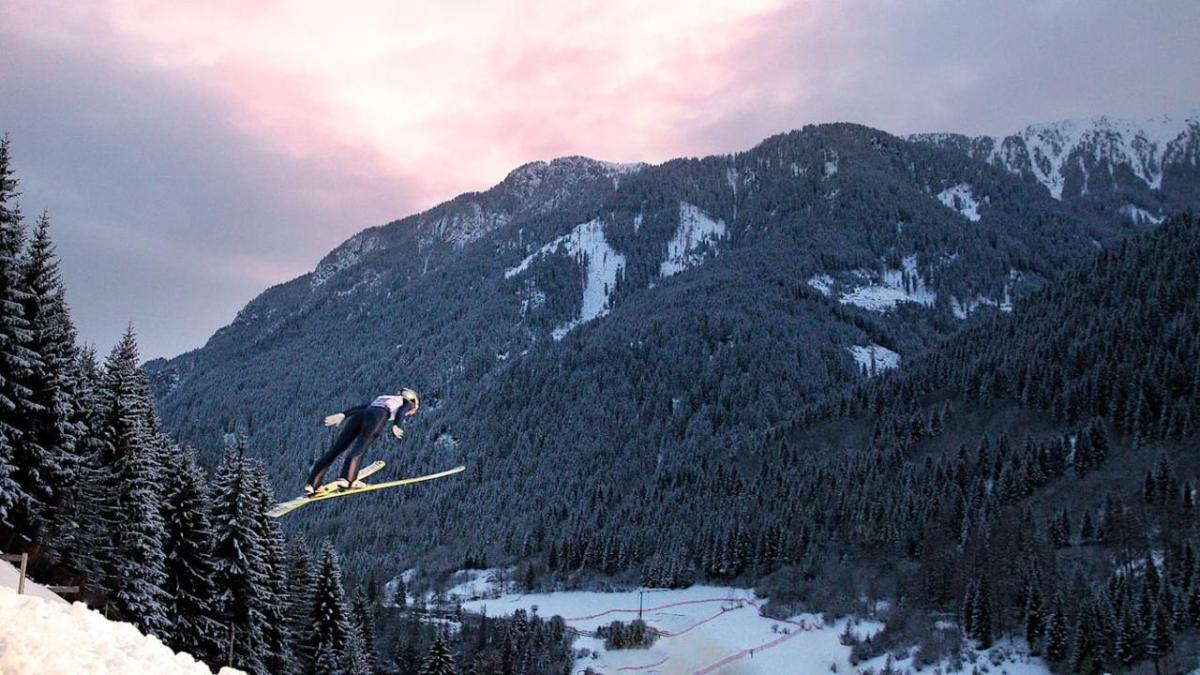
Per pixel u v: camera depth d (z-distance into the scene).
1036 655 93.56
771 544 136.62
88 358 44.72
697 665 100.56
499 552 171.50
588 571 150.38
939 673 94.31
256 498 48.59
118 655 13.20
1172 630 85.88
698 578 140.00
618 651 107.06
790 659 102.06
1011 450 141.00
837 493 148.00
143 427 42.69
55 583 37.84
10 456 35.50
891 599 115.06
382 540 190.88
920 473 146.25
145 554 41.03
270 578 50.66
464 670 88.06
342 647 57.88
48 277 38.97
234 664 46.47
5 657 11.52
